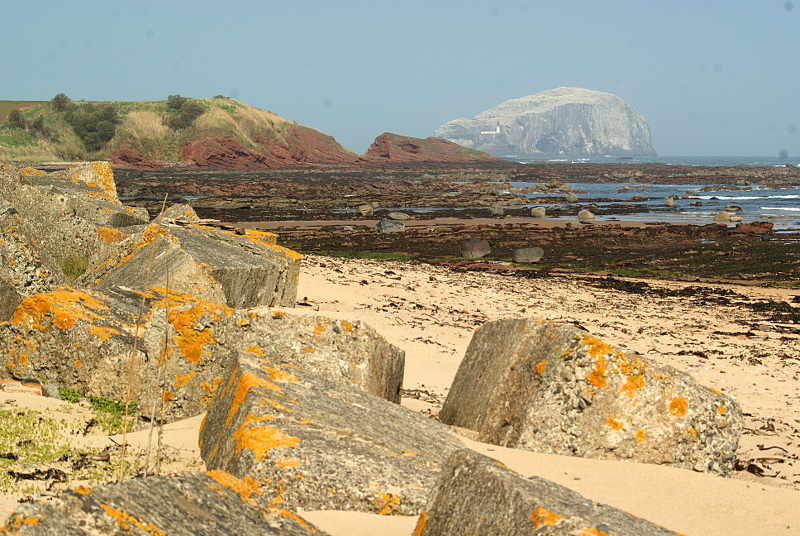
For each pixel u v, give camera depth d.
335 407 8.04
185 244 16.20
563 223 64.00
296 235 52.69
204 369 9.39
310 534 5.13
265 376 8.12
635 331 22.59
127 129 169.00
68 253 19.14
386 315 21.48
